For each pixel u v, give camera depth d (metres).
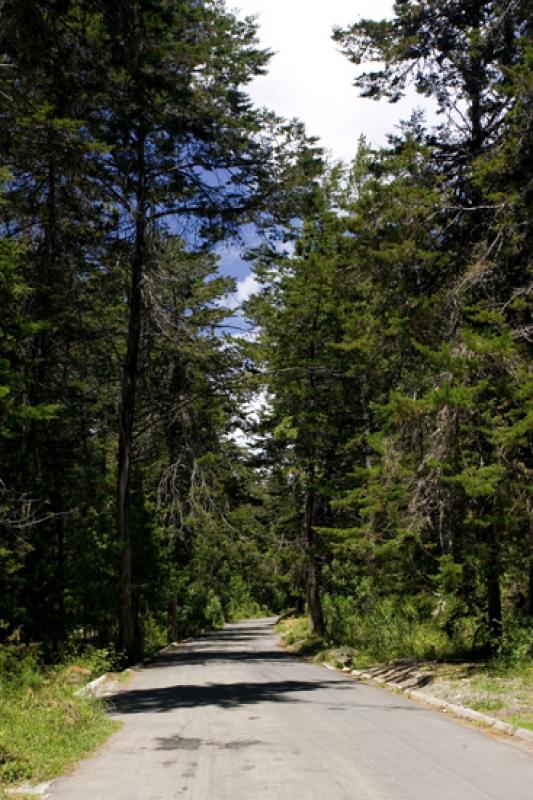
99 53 12.52
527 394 13.02
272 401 30.62
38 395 21.09
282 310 30.66
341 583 30.80
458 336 15.36
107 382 27.00
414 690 13.67
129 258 23.36
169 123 20.08
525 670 12.96
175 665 22.52
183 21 19.03
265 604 98.19
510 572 14.75
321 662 22.44
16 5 11.14
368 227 16.12
